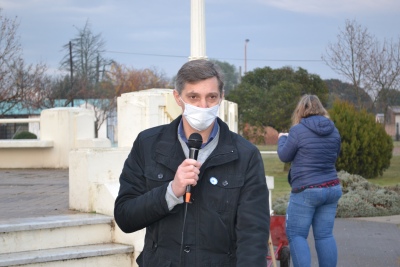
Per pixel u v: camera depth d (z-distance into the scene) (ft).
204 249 11.75
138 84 160.25
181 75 11.75
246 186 11.89
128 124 26.76
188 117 11.60
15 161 48.73
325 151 23.81
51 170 46.98
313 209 24.03
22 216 24.14
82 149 25.38
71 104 139.54
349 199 42.39
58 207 26.76
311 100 24.43
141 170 12.30
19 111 125.90
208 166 11.80
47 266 21.17
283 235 25.20
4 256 20.94
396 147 138.31
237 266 11.53
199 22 35.29
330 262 24.30
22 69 109.19
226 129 12.18
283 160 24.57
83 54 169.27
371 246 32.35
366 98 102.83
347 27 102.63
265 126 105.50
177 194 11.29
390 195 43.91
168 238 11.85
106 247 22.76
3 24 101.71
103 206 24.21
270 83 116.78
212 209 11.73
